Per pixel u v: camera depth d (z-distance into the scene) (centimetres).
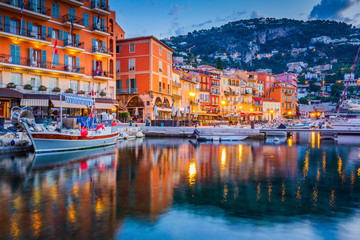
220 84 10000
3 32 3531
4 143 2258
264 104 11662
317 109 14775
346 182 1538
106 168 1838
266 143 3747
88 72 4741
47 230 873
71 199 1170
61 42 4297
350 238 848
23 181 1458
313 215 1026
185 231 877
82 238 826
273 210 1072
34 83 3962
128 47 6003
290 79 14412
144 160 2183
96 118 3656
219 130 4559
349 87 18638
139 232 868
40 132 2283
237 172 1772
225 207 1096
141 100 5838
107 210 1044
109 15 5156
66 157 2216
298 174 1736
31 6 3875
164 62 6512
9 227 892
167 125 4966
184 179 1557
